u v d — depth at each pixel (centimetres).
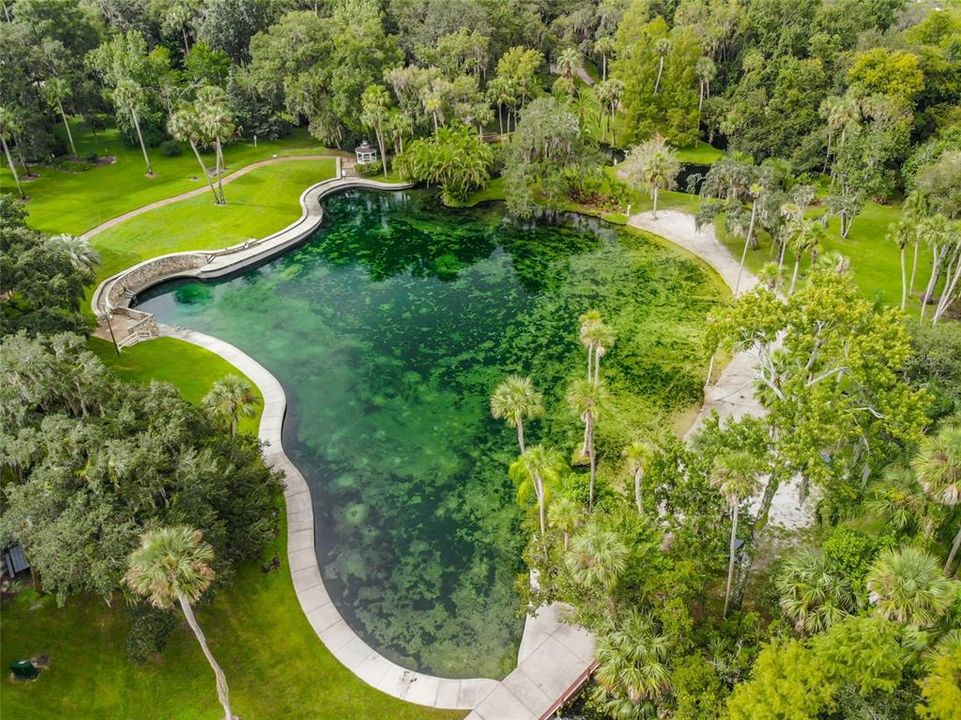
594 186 9169
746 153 10288
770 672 2427
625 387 5375
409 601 3675
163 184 9306
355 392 5453
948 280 5897
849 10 11088
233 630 3416
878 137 8175
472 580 3794
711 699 2588
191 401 5134
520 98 11762
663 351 5844
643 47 11056
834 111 8875
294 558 3891
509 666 3309
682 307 6575
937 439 3017
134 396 3694
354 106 10144
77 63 10250
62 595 2875
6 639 3180
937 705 2152
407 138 10312
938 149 7931
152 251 7575
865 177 8188
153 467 3148
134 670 3147
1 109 8381
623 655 2759
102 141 10744
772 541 3909
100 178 9375
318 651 3366
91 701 3022
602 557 2748
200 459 3334
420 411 5209
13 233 4959
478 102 10906
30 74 9562
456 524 4169
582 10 13975
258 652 3325
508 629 3509
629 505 3572
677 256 7712
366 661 3328
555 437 4872
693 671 2672
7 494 3216
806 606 2834
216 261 7506
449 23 11738
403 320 6519
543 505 3466
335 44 10481
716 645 2931
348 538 4081
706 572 3238
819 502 3806
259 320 6562
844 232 7731
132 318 6294
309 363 5847
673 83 11256
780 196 7150
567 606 3534
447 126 10375
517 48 11769
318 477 4575
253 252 7731
